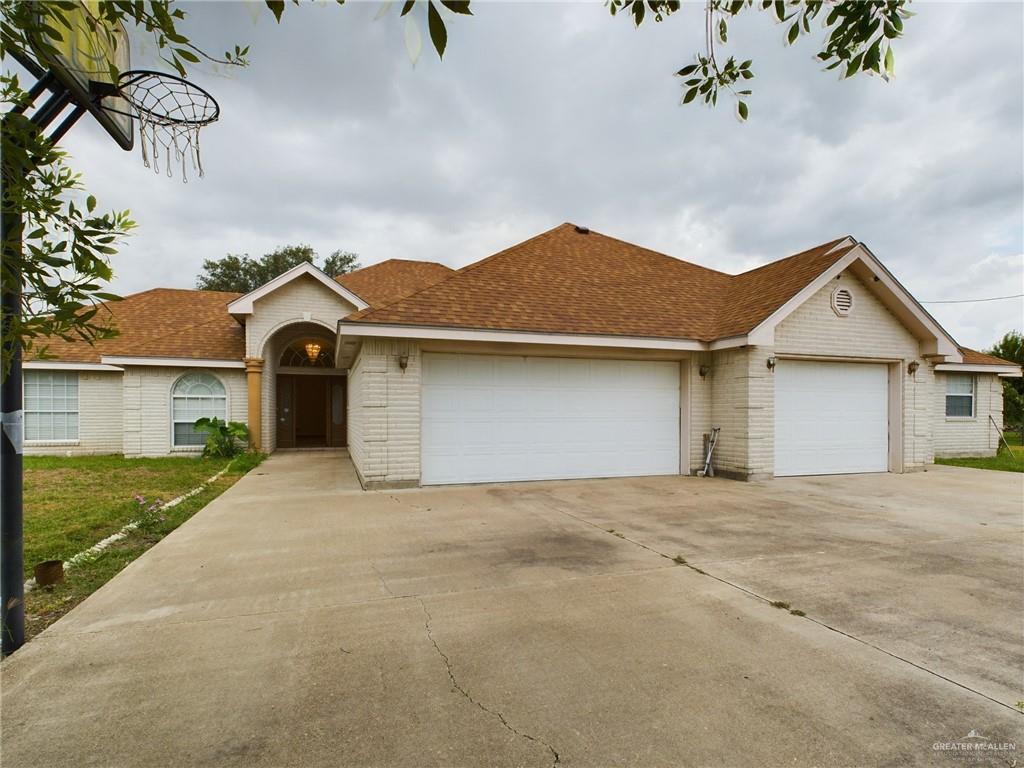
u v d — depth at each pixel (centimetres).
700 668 282
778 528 598
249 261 3806
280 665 286
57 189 201
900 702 249
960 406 1511
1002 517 661
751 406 954
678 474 1039
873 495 815
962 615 352
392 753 213
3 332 210
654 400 1030
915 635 322
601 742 220
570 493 827
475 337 851
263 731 228
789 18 248
